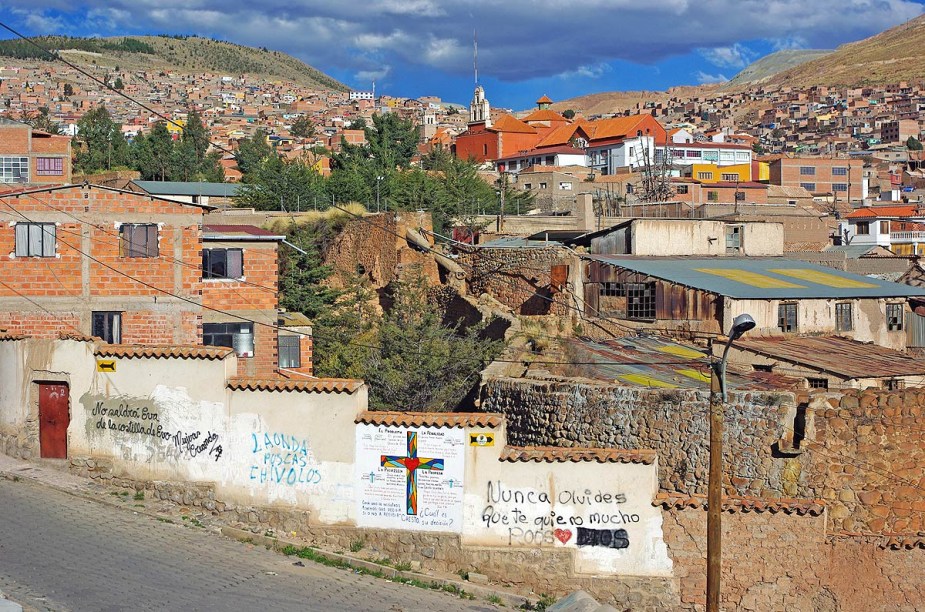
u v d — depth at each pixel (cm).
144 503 2686
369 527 2566
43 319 3625
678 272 4628
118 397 2766
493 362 3703
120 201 3681
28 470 2825
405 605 2250
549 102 18825
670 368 3612
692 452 2805
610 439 2941
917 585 2525
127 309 3697
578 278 4741
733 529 2516
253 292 3984
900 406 2644
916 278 5691
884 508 2625
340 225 6072
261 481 2638
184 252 3747
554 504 2486
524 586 2469
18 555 2273
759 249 5359
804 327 4400
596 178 11762
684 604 2470
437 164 11738
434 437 2527
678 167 13600
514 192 9531
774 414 2702
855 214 10006
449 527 2516
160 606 2077
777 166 14850
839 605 2517
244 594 2200
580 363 3534
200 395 2689
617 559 2477
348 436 2581
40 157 6962
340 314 5103
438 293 5266
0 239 3594
